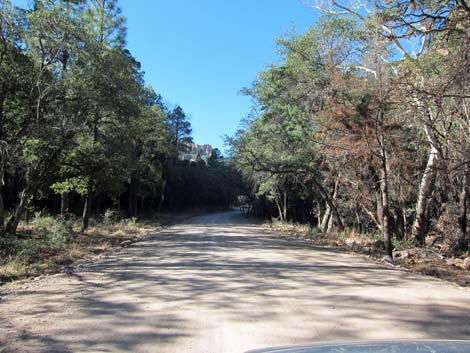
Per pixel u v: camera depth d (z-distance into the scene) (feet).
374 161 68.33
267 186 136.36
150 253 57.11
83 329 20.48
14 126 61.36
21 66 57.41
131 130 79.51
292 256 54.95
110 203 188.34
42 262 45.06
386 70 58.44
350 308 24.93
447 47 43.73
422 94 48.78
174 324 21.38
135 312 23.88
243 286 32.27
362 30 69.56
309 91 82.28
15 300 26.99
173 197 285.84
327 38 77.30
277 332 19.92
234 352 17.20
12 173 69.56
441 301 27.04
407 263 53.21
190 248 64.64
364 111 57.16
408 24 37.40
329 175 84.64
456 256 64.44
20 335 19.52
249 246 69.46
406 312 23.93
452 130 65.82
